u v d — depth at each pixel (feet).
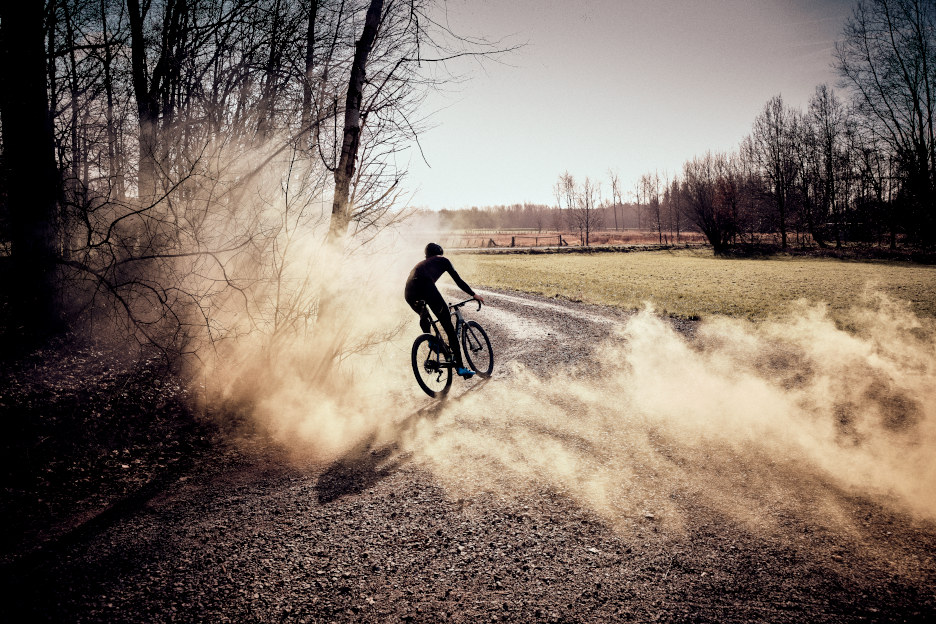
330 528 10.28
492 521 10.43
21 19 18.26
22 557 8.98
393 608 7.82
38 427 13.76
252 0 19.44
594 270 98.78
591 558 9.03
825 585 8.08
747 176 190.60
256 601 7.98
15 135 18.24
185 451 14.42
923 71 113.09
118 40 20.76
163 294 17.93
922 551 8.91
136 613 7.61
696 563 8.79
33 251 18.30
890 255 120.67
